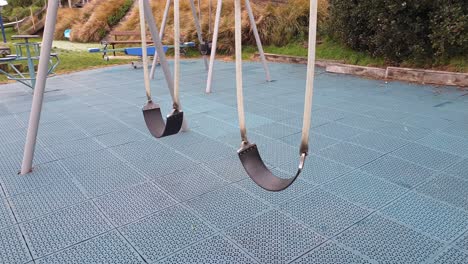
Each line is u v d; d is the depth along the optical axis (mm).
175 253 1910
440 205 2303
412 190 2494
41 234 2092
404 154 3092
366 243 1956
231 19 9727
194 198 2453
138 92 5754
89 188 2615
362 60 7262
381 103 4781
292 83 6246
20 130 3975
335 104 4762
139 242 2006
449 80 5703
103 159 3115
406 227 2086
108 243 2002
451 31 5629
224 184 2637
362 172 2777
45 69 2754
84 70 8078
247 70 7625
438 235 2010
